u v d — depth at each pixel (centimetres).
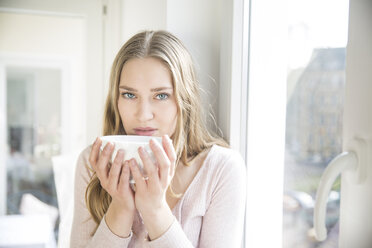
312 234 65
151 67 74
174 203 83
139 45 75
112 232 68
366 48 47
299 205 71
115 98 82
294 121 73
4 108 319
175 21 94
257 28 85
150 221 65
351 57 51
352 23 50
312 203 65
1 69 305
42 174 336
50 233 155
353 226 50
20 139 330
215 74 98
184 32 95
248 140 89
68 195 147
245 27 86
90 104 201
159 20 102
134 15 147
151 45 75
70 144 336
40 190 332
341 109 54
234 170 80
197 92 87
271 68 81
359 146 49
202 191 80
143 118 75
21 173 328
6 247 134
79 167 90
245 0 85
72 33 300
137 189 61
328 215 56
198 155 86
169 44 77
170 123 78
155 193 61
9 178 324
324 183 54
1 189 321
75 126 334
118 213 67
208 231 78
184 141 84
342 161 52
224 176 80
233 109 88
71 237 84
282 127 79
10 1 221
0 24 275
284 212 78
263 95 84
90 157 63
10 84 316
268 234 84
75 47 306
